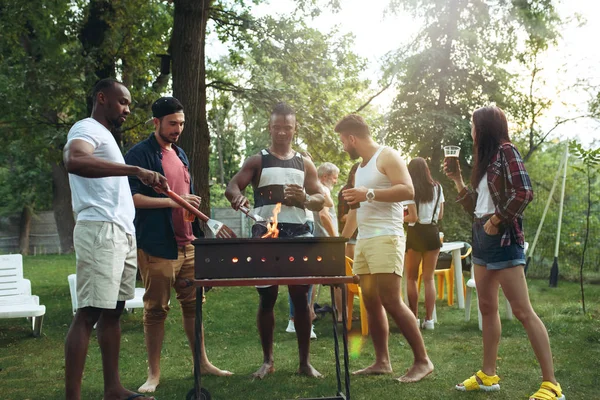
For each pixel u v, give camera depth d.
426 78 15.34
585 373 4.29
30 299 6.46
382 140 15.49
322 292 8.80
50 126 13.01
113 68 12.58
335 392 3.91
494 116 3.70
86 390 4.11
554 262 9.66
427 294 6.17
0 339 6.02
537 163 14.39
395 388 3.97
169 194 3.49
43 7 12.52
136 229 4.12
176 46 8.88
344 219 5.84
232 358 5.02
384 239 4.13
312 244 3.28
